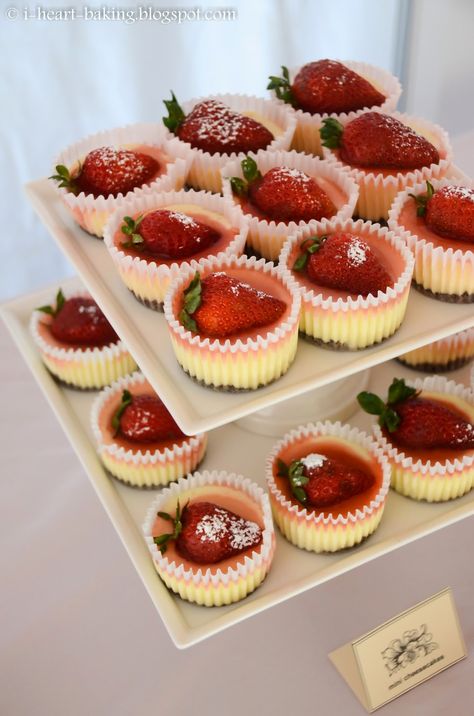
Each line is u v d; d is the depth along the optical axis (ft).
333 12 4.11
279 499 2.52
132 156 2.69
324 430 2.65
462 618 2.74
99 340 2.87
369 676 2.56
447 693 2.62
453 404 2.69
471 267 2.42
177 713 2.62
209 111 2.77
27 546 2.93
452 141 3.84
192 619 2.46
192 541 2.45
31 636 2.76
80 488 3.05
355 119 2.71
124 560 2.89
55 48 3.76
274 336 2.31
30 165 4.01
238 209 2.55
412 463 2.57
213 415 2.32
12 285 4.39
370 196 2.69
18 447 3.15
